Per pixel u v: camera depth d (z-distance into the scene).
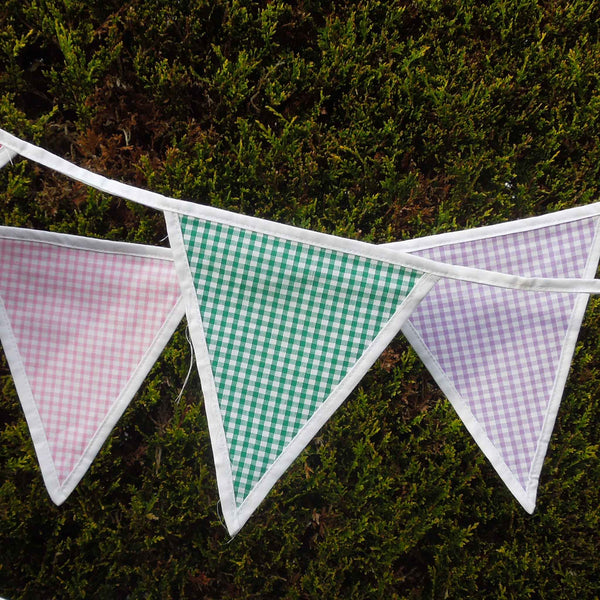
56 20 2.09
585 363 2.20
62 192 2.11
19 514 2.03
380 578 2.14
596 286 0.96
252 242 0.99
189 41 2.19
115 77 2.18
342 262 0.99
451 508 2.16
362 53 2.22
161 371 2.13
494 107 2.25
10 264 1.06
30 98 2.26
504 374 1.19
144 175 2.14
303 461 2.16
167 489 2.12
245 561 2.13
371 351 1.02
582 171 2.27
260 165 2.17
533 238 1.12
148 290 1.09
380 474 2.16
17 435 2.03
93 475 2.11
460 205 2.24
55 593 2.09
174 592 2.18
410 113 2.25
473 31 2.31
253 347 1.04
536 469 1.20
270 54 2.26
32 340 1.10
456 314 1.18
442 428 2.21
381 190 2.27
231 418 1.05
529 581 2.20
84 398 1.12
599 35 2.30
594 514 2.19
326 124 2.26
